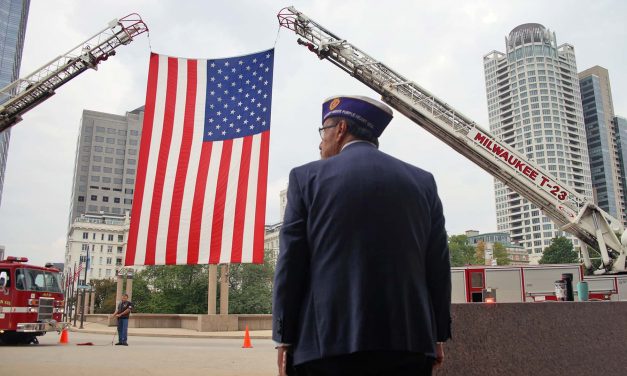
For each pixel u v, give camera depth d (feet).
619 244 59.82
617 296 58.03
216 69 45.34
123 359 35.94
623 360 17.38
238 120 44.06
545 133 549.13
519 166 60.75
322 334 6.01
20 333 56.13
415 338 6.14
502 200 590.55
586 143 568.41
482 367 13.83
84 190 552.00
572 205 60.59
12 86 73.36
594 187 561.02
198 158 43.11
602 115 572.92
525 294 61.05
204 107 44.32
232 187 42.32
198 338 81.35
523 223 559.38
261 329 102.17
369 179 6.56
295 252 6.49
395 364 5.95
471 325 13.93
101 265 438.40
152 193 42.16
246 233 41.19
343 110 7.54
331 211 6.40
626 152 574.15
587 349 16.33
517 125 573.33
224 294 101.45
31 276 56.03
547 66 563.48
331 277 6.18
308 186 6.72
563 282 28.25
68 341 66.90
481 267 62.28
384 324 5.92
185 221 41.68
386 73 64.85
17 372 26.08
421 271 6.61
